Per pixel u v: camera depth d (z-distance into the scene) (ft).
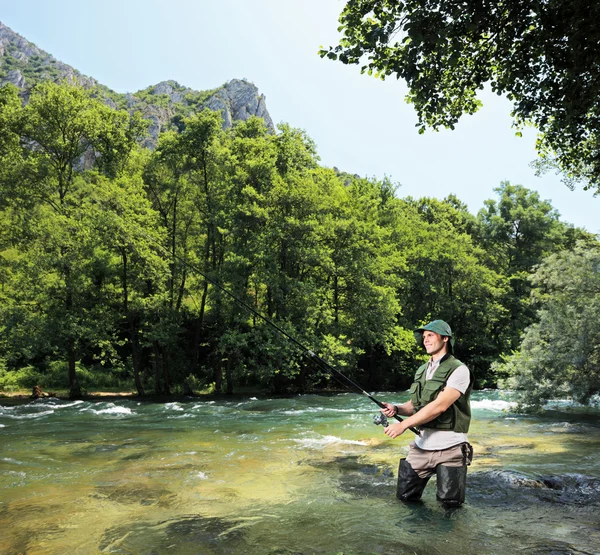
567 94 21.44
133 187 70.79
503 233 139.95
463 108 24.82
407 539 10.66
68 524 12.06
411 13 19.83
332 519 12.17
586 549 10.03
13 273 69.87
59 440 27.58
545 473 17.58
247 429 32.17
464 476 13.02
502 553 9.82
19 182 72.13
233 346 69.82
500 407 50.65
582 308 43.11
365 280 79.05
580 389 41.45
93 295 70.44
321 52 21.07
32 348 65.16
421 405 13.21
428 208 147.74
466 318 107.86
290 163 84.58
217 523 11.98
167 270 69.72
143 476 17.63
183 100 531.50
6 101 78.74
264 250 70.13
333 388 86.69
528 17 20.13
